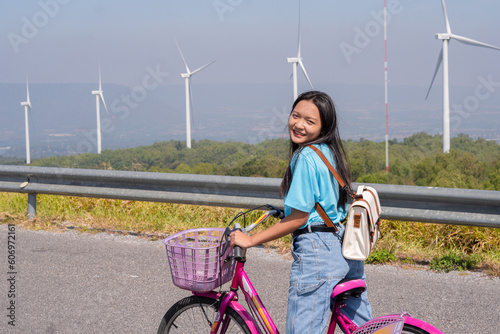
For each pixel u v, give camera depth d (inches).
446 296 153.9
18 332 133.0
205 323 103.7
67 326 136.9
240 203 213.3
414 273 175.9
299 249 87.3
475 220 171.3
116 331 134.3
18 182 259.6
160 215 259.0
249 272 179.3
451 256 184.4
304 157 84.7
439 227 209.2
